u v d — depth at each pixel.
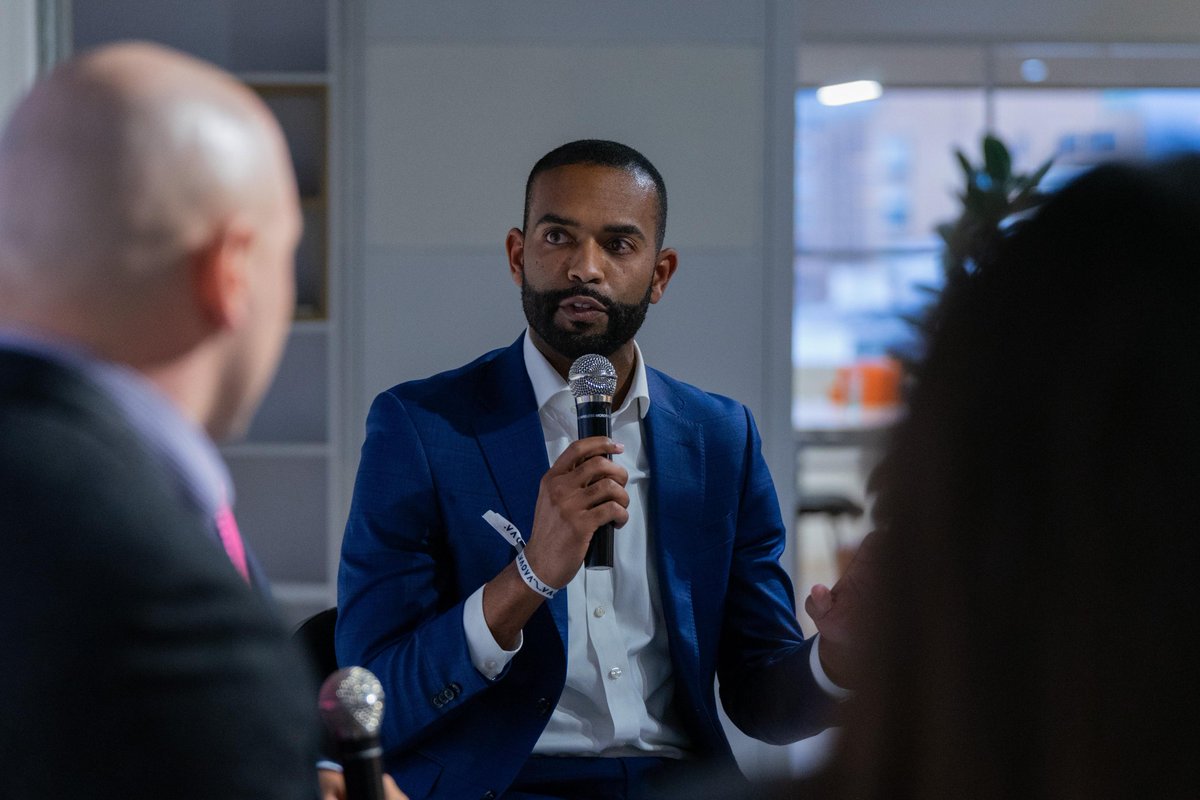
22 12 4.47
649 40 5.27
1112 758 0.55
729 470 2.49
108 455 0.99
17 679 0.93
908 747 0.60
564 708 2.27
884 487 0.61
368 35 5.23
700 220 5.30
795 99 5.31
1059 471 0.56
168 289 1.06
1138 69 7.42
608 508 2.05
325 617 2.42
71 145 1.04
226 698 0.97
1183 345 0.55
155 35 5.52
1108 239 0.57
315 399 5.64
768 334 5.32
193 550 0.99
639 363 2.46
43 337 1.06
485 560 2.29
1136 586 0.55
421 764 2.19
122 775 0.93
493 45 5.25
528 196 2.41
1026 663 0.56
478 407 2.42
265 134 1.13
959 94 7.75
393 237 5.25
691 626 2.35
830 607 2.17
